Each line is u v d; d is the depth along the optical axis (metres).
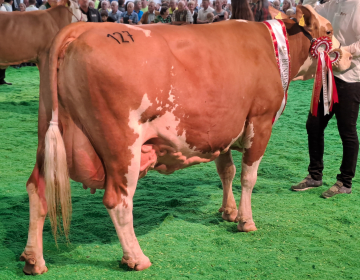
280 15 3.49
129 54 2.51
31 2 13.93
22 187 4.33
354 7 3.84
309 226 3.46
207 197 4.16
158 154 2.83
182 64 2.71
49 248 3.05
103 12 11.55
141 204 3.95
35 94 9.93
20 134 6.55
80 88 2.47
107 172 2.63
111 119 2.52
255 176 3.33
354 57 3.86
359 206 3.90
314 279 2.66
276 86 3.21
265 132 3.26
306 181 4.36
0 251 2.97
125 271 2.74
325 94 3.57
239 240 3.21
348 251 3.04
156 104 2.61
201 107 2.79
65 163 2.51
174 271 2.73
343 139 4.12
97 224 3.46
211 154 3.06
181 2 10.32
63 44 2.51
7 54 6.17
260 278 2.66
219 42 2.97
